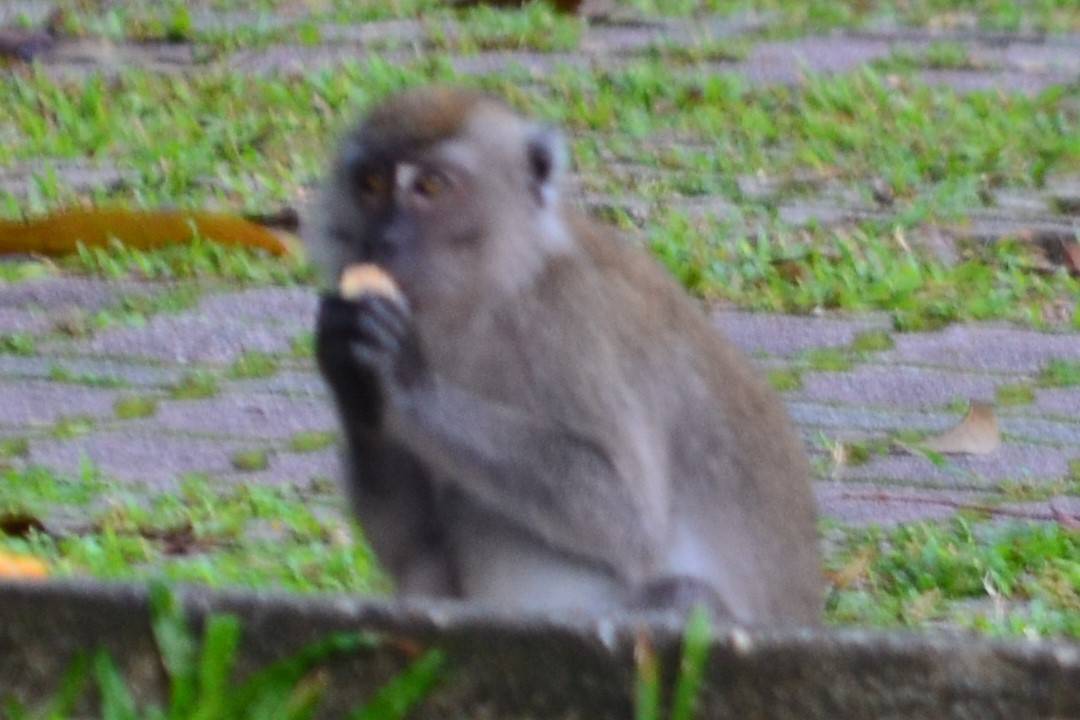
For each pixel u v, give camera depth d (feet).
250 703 22.25
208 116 61.36
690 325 32.48
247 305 47.37
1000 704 22.07
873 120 62.03
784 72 68.18
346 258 31.50
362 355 29.01
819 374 44.45
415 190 30.94
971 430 40.63
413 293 30.53
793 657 22.08
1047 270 50.93
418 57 67.56
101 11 74.13
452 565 31.12
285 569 33.60
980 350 45.78
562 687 22.24
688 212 53.67
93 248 50.34
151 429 41.01
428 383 30.14
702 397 31.91
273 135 59.21
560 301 31.04
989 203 55.42
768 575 32.19
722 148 59.11
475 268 30.73
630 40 72.59
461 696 22.33
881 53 71.51
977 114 62.80
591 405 30.60
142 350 44.96
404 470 30.71
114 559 33.45
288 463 39.63
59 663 22.57
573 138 59.93
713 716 22.21
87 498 36.99
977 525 37.24
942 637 22.16
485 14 74.79
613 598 30.91
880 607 33.68
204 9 75.87
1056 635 32.01
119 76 65.26
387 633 22.33
